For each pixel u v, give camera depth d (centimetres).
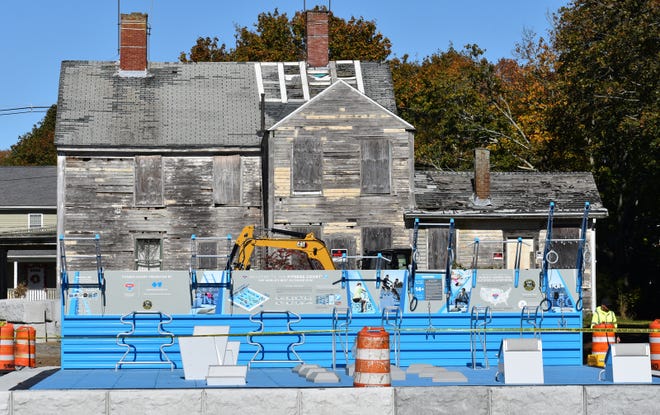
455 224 3731
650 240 4609
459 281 2205
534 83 5478
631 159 4228
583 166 4853
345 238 3700
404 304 2188
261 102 3975
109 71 4219
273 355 2138
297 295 2166
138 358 2103
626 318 4194
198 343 1892
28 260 5978
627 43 3569
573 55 3894
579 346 2192
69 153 3862
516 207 3734
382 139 3734
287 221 3684
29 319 3120
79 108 4000
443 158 5356
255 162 3941
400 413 1548
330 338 2153
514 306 2208
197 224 3900
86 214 3859
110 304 2122
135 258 3869
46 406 1511
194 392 1527
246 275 2158
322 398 1536
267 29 6481
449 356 2166
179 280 2141
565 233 3750
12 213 5869
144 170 3897
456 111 5319
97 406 1518
